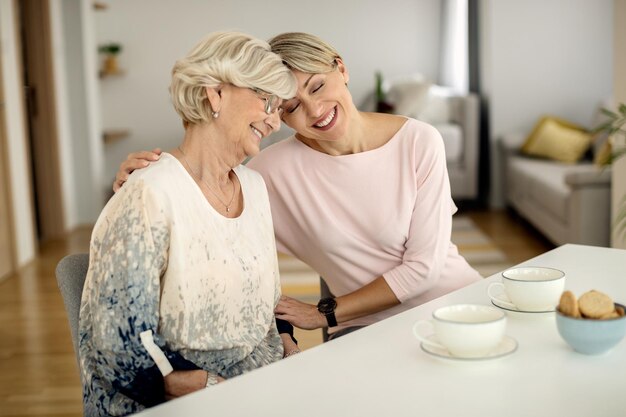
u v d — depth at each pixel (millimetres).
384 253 2139
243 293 1657
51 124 6906
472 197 7668
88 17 7680
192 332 1553
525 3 7359
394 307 2119
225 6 9258
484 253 5730
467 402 1115
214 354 1604
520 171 6719
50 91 6875
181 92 1609
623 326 1255
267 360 1707
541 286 1455
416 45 9320
